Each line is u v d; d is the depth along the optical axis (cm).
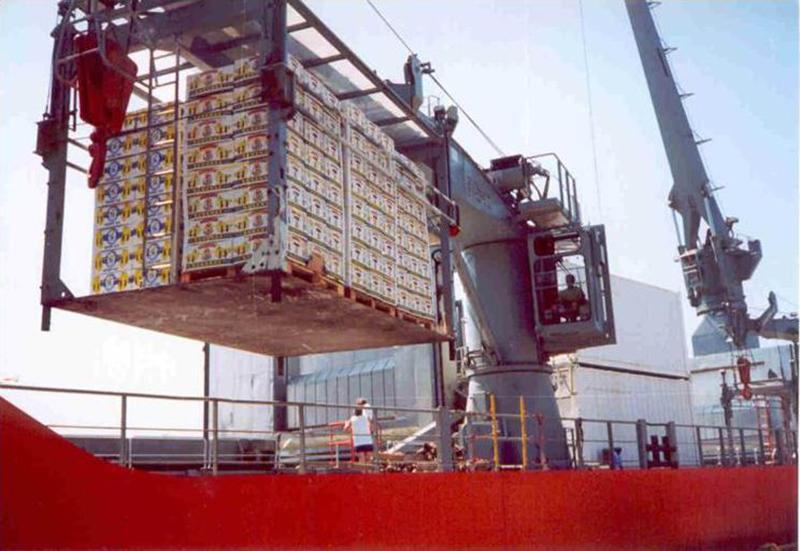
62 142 961
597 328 1791
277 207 862
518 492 1271
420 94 1391
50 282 931
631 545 1476
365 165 1091
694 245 2638
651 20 2650
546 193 1945
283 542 928
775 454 2167
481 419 1777
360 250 1041
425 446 1572
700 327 3606
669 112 2619
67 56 953
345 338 1255
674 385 3472
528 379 1816
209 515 860
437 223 1390
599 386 2998
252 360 3441
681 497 1628
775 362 3164
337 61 1187
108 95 897
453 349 1322
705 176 2577
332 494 996
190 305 979
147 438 1212
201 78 939
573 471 1391
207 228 893
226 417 3472
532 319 1862
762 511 1872
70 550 738
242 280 873
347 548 997
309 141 951
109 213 950
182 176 918
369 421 1271
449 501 1156
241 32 1077
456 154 1661
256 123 898
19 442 715
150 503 810
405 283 1170
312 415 3141
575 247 2047
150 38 1033
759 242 2545
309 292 945
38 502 721
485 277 1864
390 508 1066
